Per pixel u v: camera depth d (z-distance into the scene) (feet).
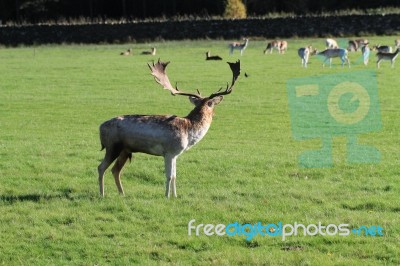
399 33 239.91
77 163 67.56
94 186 58.29
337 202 52.49
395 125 88.17
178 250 43.11
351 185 57.82
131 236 45.75
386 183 58.39
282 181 59.67
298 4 322.14
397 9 281.95
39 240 45.03
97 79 143.95
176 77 143.95
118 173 54.49
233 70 56.70
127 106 109.50
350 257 41.88
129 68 164.04
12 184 59.36
